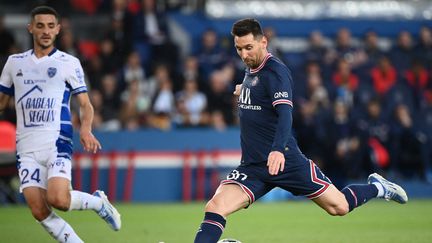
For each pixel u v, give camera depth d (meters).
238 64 66.94
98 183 58.47
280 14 83.62
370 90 69.31
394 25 81.62
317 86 65.50
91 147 25.98
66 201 25.28
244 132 26.69
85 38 76.25
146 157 59.47
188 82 62.03
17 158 26.17
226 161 60.78
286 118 24.95
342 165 61.94
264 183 26.61
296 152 26.62
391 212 50.72
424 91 71.38
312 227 40.78
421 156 63.81
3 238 35.12
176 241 34.34
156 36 70.62
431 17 86.56
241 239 35.12
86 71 63.97
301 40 78.94
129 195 59.06
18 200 55.69
